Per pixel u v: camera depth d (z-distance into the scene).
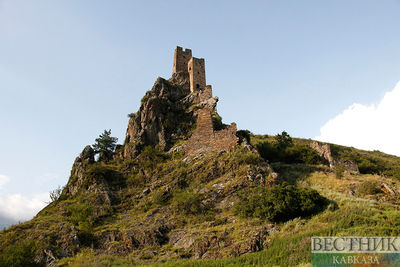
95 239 30.39
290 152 54.66
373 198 35.59
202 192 36.19
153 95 58.38
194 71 68.75
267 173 37.91
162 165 43.97
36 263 25.64
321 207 31.33
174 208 34.38
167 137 50.88
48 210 38.50
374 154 87.06
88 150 50.03
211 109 55.56
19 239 30.14
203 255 26.00
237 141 43.00
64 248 28.84
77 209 34.50
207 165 40.44
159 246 28.80
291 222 28.73
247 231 27.58
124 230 31.36
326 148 54.47
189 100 60.88
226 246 26.28
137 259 26.72
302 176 43.88
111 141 54.91
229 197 34.69
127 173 43.94
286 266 21.67
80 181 43.81
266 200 31.09
